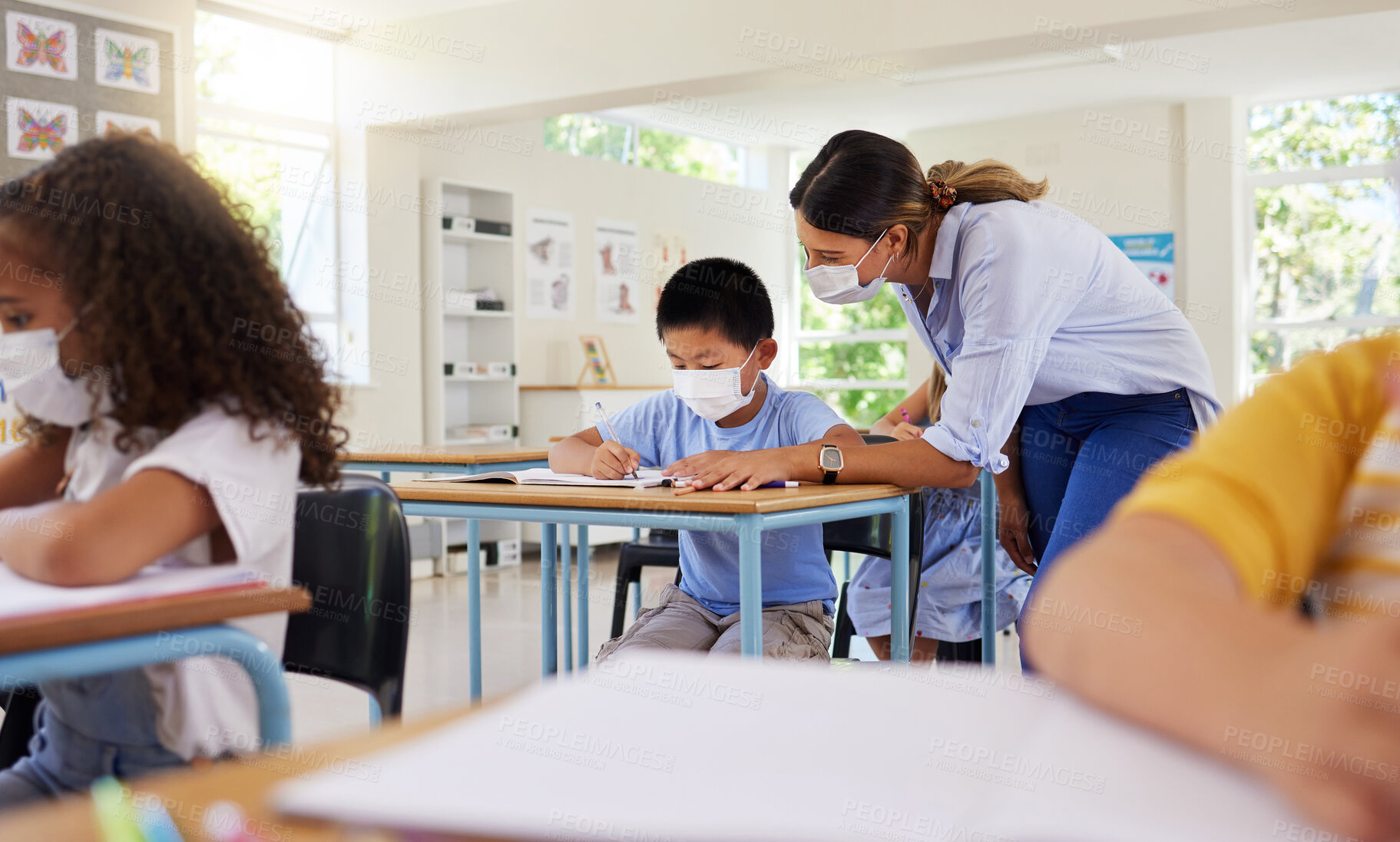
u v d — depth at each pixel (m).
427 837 0.32
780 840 0.29
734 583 1.90
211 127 5.31
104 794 0.36
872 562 2.69
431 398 5.95
